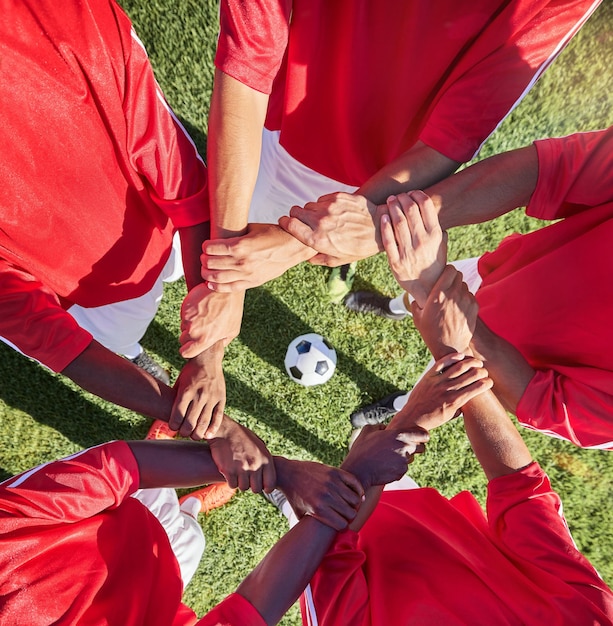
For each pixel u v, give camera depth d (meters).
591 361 1.64
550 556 1.51
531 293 1.73
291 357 2.97
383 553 1.71
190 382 1.66
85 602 1.40
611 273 1.50
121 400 1.64
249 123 1.43
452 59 1.47
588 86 3.28
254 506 2.97
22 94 1.32
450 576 1.58
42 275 1.72
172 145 1.63
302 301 3.11
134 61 1.47
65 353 1.56
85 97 1.42
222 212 1.50
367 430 1.78
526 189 1.48
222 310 1.59
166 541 1.76
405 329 3.15
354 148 1.91
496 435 1.68
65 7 1.30
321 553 1.56
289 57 1.68
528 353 1.82
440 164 1.48
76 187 1.56
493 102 1.38
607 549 3.06
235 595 1.50
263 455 1.65
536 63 1.37
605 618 1.38
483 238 3.21
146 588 1.53
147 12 3.00
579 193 1.47
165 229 1.98
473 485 3.10
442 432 3.11
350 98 1.71
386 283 3.15
